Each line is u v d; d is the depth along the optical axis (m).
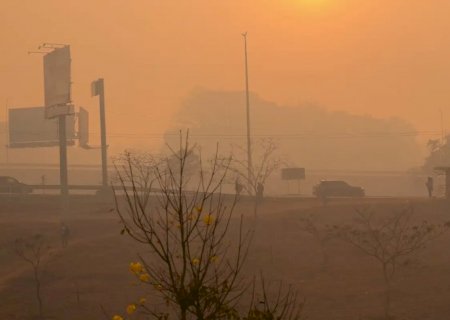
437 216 189.50
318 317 120.50
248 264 150.88
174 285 31.52
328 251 162.00
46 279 152.75
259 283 139.00
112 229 190.50
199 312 31.19
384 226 153.25
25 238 178.88
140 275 31.81
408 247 157.50
